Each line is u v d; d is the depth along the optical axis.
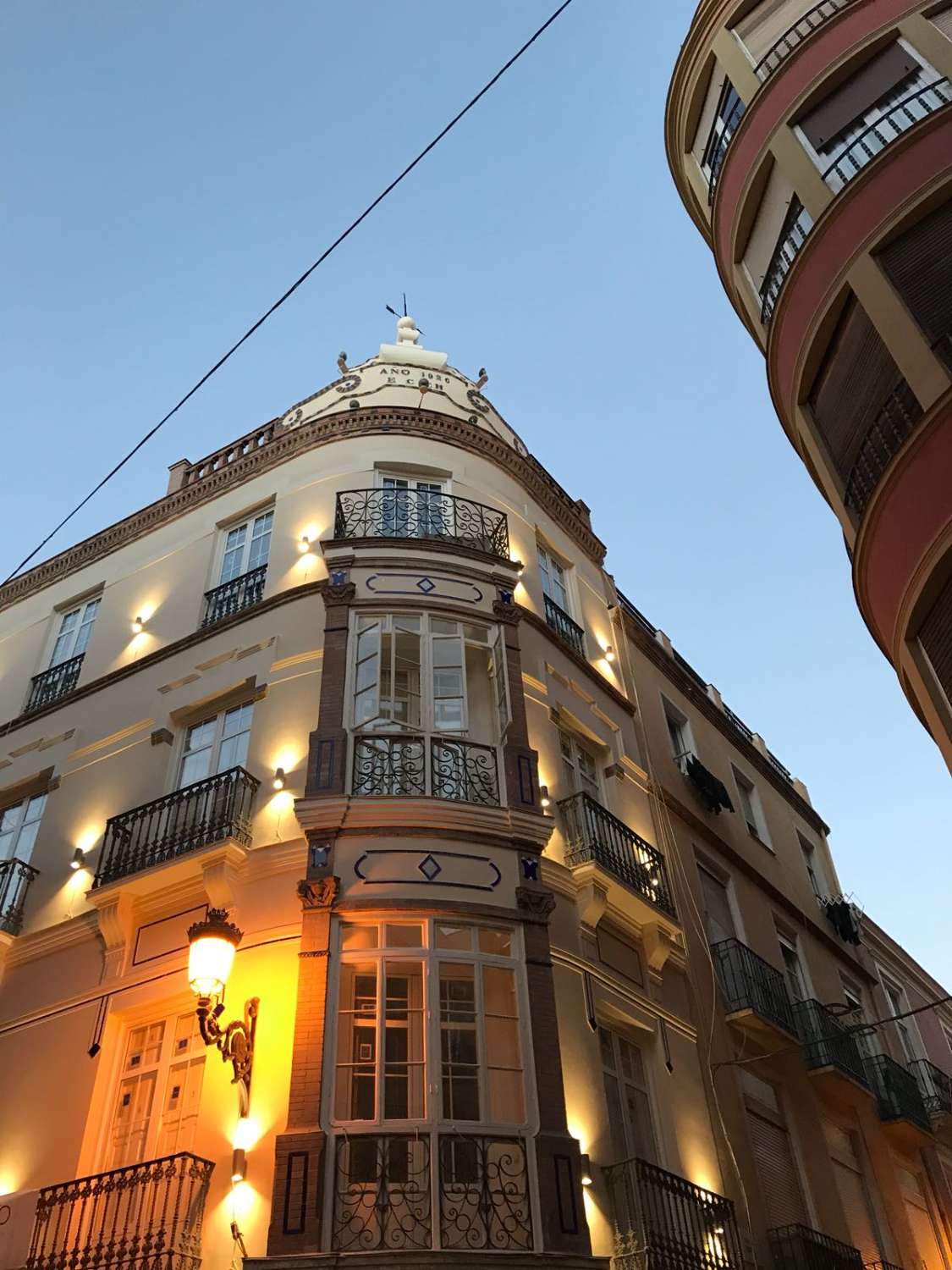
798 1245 12.64
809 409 12.85
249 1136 9.95
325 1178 9.38
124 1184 9.89
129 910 12.46
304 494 16.56
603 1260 9.51
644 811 16.16
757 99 13.88
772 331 13.13
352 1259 8.86
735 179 14.28
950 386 10.32
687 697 20.67
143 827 13.20
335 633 13.78
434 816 11.84
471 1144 9.73
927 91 12.18
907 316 11.08
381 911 11.12
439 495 16.31
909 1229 16.41
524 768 12.85
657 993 13.58
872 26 12.98
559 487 19.41
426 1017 10.42
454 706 13.32
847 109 12.91
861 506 11.76
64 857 14.05
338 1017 10.48
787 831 22.38
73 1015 12.12
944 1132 19.64
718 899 17.16
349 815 11.77
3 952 13.24
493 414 19.81
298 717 13.27
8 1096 11.84
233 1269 9.18
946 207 11.31
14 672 17.89
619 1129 11.55
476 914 11.30
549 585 17.61
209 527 17.41
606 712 16.56
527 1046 10.61
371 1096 10.02
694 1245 10.80
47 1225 10.16
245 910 11.66
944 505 10.41
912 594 10.86
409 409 17.47
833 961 20.55
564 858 13.09
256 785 12.78
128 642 16.55
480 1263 8.97
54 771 15.29
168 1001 11.57
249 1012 10.71
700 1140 12.70
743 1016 14.75
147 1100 11.02
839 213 12.09
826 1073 15.98
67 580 18.86
